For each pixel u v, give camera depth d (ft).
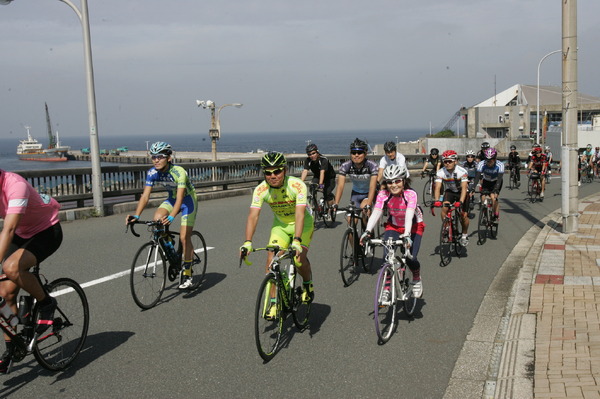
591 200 50.55
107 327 16.83
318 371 13.66
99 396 12.33
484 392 12.46
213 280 22.53
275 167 14.82
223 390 12.60
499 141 195.31
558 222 36.27
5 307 12.23
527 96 247.70
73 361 14.19
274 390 12.60
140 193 43.93
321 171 34.63
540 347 14.20
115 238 31.09
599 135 163.73
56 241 13.56
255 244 29.96
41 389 12.67
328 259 26.58
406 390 12.61
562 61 30.73
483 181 32.42
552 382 12.08
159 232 19.45
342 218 39.65
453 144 209.36
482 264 25.94
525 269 23.36
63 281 14.06
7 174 12.23
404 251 17.25
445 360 14.37
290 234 16.34
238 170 56.39
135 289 18.24
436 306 19.19
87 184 39.78
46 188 36.68
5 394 12.40
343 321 17.54
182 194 19.29
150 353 14.80
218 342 15.61
